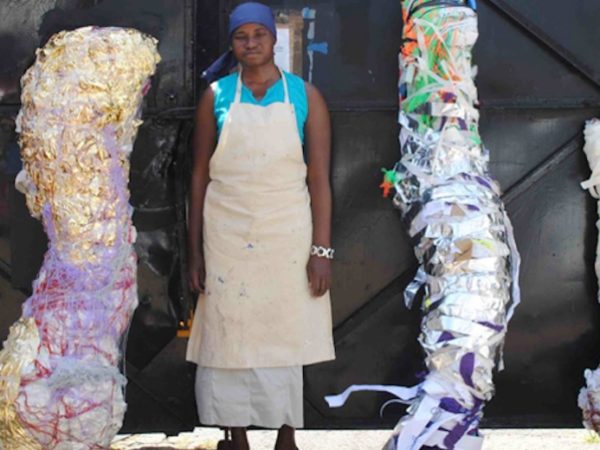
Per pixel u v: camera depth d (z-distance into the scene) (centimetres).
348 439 468
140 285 378
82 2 368
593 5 371
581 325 384
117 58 324
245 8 343
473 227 349
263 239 346
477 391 344
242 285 348
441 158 357
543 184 380
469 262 349
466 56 360
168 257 377
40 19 368
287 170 346
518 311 384
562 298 383
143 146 373
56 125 319
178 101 372
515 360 385
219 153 347
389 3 371
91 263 323
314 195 354
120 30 333
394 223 377
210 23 375
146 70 331
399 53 369
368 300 380
